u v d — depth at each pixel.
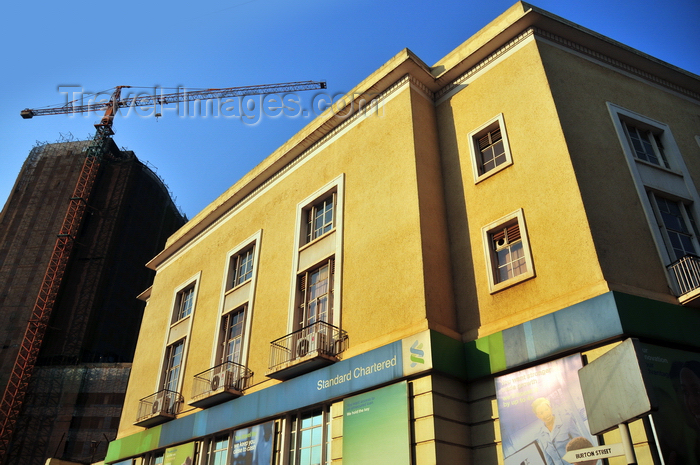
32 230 79.38
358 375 13.88
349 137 18.94
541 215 13.13
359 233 16.52
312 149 20.61
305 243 19.08
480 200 14.86
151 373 24.55
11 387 68.56
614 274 11.59
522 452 10.97
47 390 68.62
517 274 13.29
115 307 76.69
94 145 87.75
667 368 10.48
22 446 64.75
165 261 28.69
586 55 16.06
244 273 22.08
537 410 11.07
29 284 75.12
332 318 16.27
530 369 11.59
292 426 15.92
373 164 17.23
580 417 10.30
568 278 11.98
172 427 20.70
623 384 6.44
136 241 82.75
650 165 14.47
